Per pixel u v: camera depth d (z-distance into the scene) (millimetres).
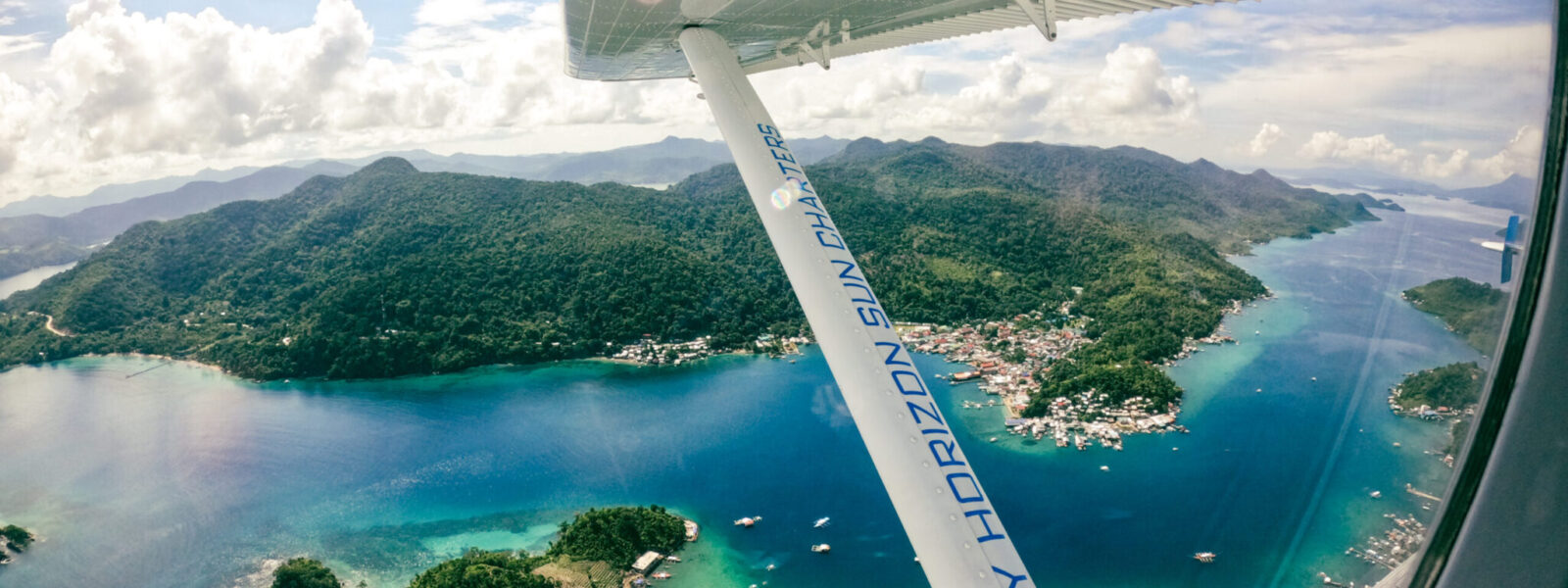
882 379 7148
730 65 11188
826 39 14266
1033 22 9844
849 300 7863
